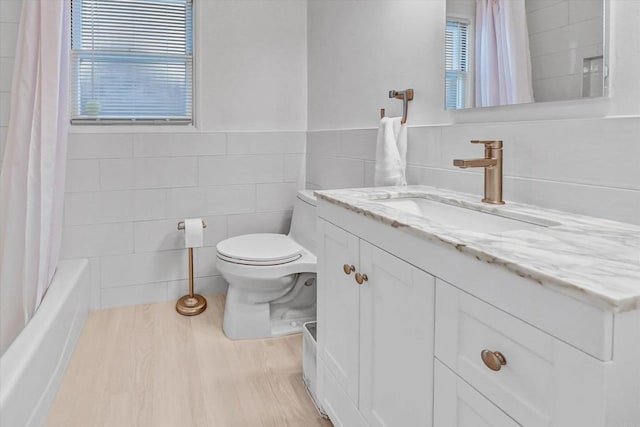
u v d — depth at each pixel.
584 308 0.66
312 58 3.11
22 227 2.05
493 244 0.89
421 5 1.96
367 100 2.41
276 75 3.14
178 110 3.03
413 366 1.10
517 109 1.50
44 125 2.05
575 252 0.83
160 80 2.98
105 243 2.87
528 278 0.74
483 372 0.86
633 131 1.13
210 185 3.05
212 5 2.96
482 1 1.64
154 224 2.96
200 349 2.37
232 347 2.40
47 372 1.79
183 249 3.04
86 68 2.84
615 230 1.04
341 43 2.67
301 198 2.82
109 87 2.89
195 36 2.97
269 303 2.56
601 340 0.64
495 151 1.43
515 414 0.79
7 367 1.49
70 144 2.75
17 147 2.06
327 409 1.66
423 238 1.02
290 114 3.19
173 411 1.83
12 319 2.04
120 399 1.90
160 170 2.94
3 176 2.12
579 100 1.29
